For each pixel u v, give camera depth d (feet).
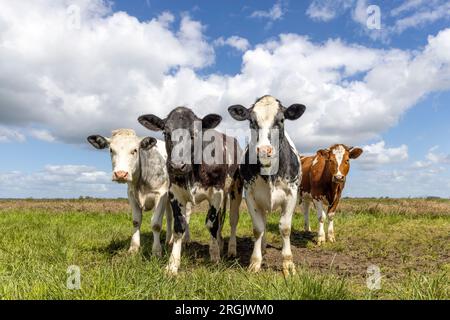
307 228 38.52
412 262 25.32
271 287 15.17
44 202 79.25
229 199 27.76
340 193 33.40
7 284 16.15
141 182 26.96
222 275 17.39
